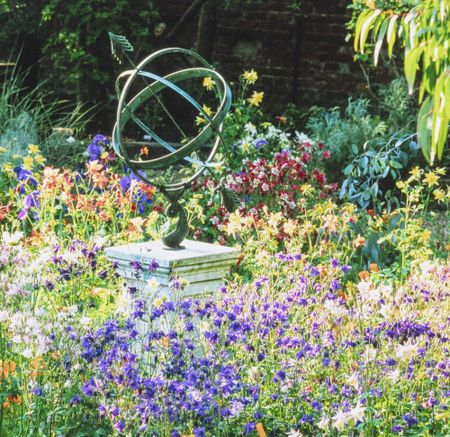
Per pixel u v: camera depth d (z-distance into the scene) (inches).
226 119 328.8
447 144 395.2
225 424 148.4
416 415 158.2
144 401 142.8
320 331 174.6
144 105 479.8
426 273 207.5
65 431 147.8
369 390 152.9
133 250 194.2
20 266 168.4
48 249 204.7
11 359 168.1
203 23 471.2
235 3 484.4
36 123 377.4
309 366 162.4
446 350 172.7
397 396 160.9
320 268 221.0
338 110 469.7
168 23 493.0
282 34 479.8
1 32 465.4
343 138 383.9
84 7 411.8
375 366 155.7
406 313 177.2
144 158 430.6
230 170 305.3
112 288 220.8
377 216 285.6
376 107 451.2
